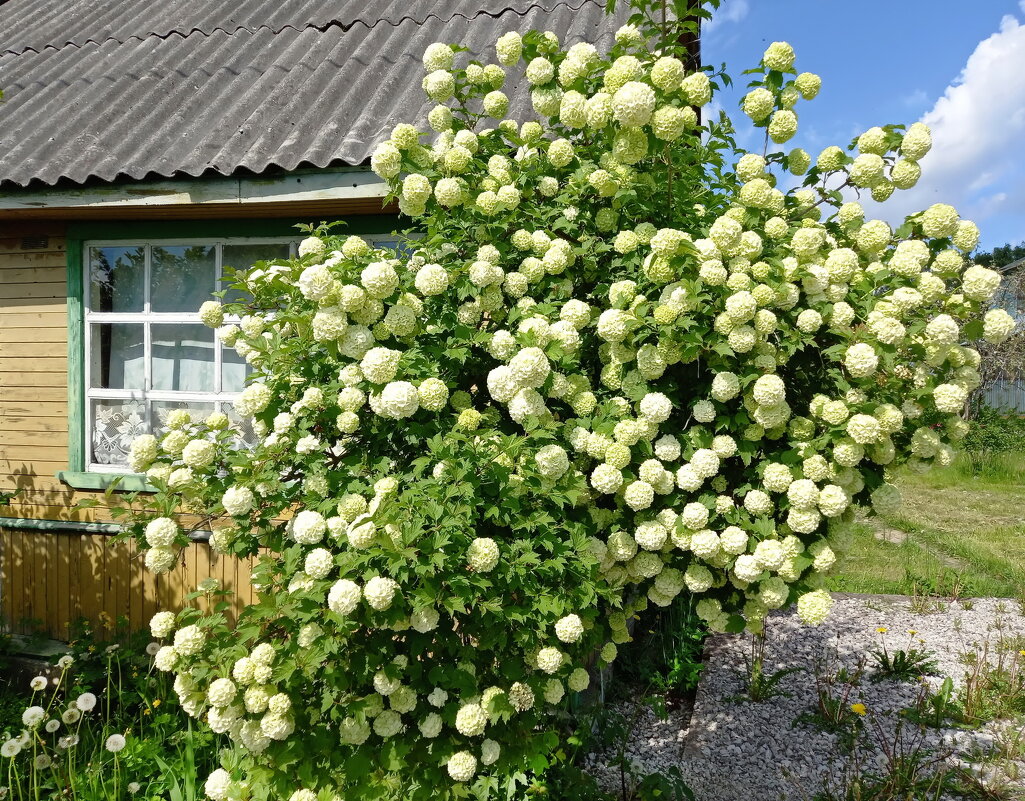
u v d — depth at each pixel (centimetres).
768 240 226
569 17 457
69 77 471
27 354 421
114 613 408
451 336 230
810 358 230
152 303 415
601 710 325
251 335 247
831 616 518
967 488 1006
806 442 214
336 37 477
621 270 247
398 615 172
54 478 417
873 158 233
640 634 446
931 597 548
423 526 178
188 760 281
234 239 395
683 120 212
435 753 195
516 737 203
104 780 285
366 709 190
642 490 205
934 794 305
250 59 464
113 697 364
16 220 411
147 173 338
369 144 333
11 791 281
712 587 241
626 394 221
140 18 554
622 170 237
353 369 211
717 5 236
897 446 231
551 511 208
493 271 225
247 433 404
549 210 249
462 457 191
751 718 371
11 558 426
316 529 191
